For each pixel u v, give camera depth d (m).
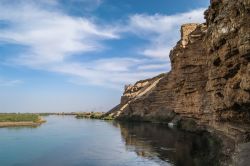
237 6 32.97
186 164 38.38
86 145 62.12
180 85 82.12
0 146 62.00
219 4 45.22
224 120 44.72
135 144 60.66
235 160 29.42
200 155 42.97
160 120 118.62
